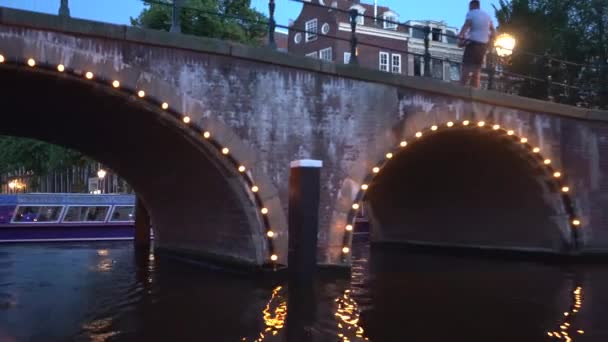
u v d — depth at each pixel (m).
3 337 7.10
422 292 10.30
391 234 20.19
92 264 14.29
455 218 17.75
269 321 7.82
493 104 13.28
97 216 22.73
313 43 30.97
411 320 8.01
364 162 11.59
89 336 7.14
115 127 11.59
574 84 19.17
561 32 21.80
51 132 13.24
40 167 32.72
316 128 11.16
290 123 10.91
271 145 10.72
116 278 11.78
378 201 19.94
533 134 14.03
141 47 9.48
